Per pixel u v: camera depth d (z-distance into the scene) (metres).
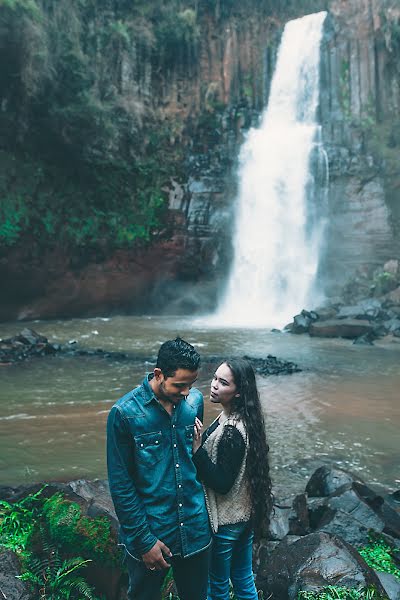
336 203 32.38
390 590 3.68
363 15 34.22
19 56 24.83
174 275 32.72
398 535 4.79
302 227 32.81
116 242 29.86
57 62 26.91
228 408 2.89
